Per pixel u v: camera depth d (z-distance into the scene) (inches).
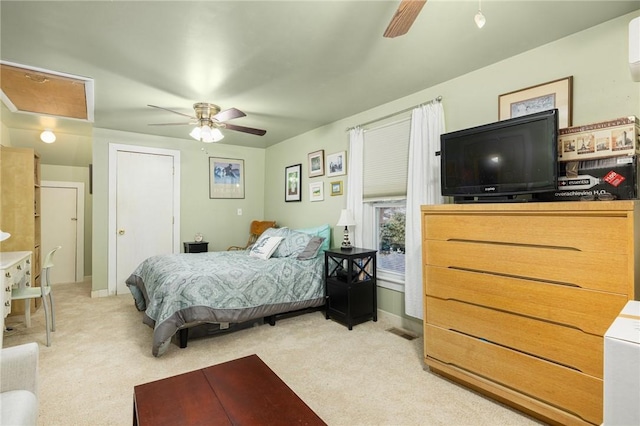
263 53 91.4
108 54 91.0
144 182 187.9
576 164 72.6
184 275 110.5
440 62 98.0
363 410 73.9
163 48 88.0
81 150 201.6
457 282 83.0
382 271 139.3
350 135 149.5
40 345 108.8
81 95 122.9
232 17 74.2
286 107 138.9
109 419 70.3
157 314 103.3
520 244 71.4
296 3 69.3
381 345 109.9
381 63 98.3
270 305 123.3
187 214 201.3
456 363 83.4
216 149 211.0
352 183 148.1
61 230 211.5
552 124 72.6
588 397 61.4
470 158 88.9
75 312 146.1
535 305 68.9
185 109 139.2
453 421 70.0
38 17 73.3
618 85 76.4
